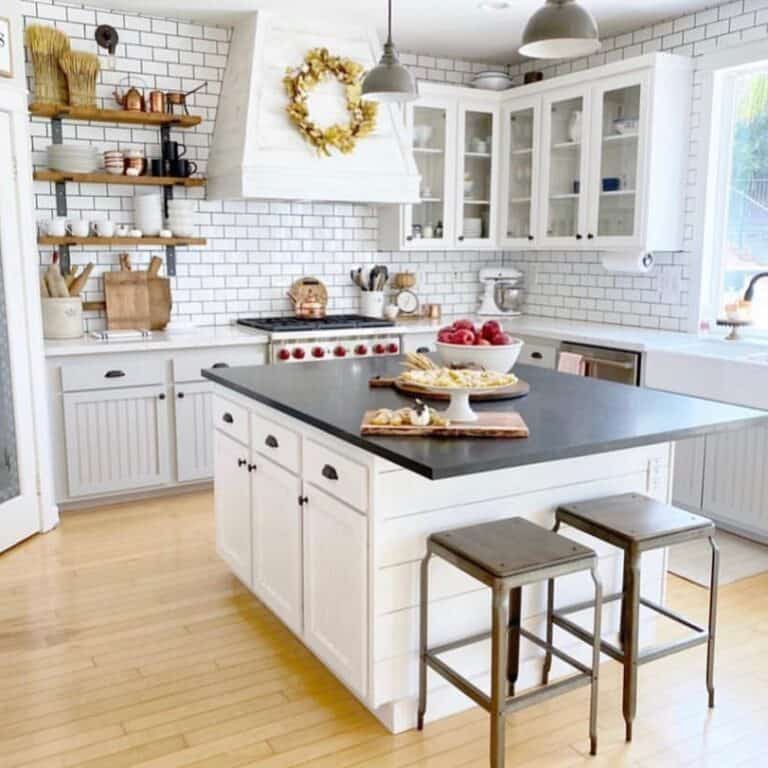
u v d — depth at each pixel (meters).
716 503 3.89
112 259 4.58
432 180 5.34
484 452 1.99
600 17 4.54
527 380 3.08
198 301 4.88
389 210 5.29
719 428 2.34
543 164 5.07
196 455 4.40
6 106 3.50
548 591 2.42
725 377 3.66
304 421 2.41
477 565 1.98
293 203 5.12
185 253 4.80
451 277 5.86
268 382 2.97
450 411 2.30
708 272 4.56
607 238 4.66
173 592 3.22
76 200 4.43
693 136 4.50
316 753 2.19
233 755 2.18
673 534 2.21
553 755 2.18
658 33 4.68
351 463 2.24
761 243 4.31
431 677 2.33
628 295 5.07
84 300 4.52
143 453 4.25
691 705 2.42
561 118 4.99
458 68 5.60
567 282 5.56
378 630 2.21
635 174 4.49
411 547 2.23
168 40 4.54
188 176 4.56
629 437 2.16
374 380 2.87
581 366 4.51
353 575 2.29
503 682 1.95
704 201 4.48
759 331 4.30
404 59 5.39
